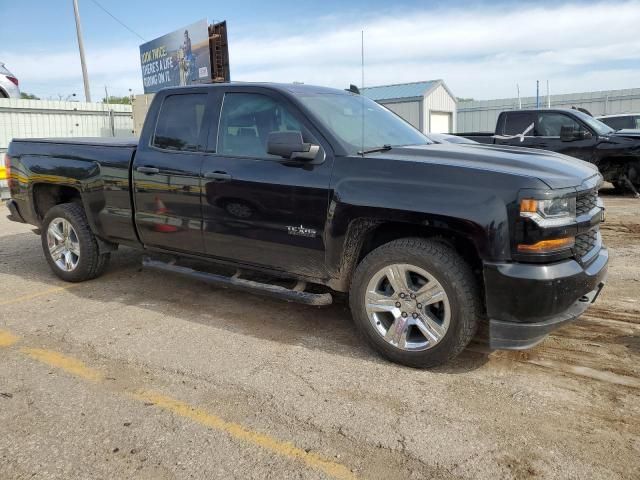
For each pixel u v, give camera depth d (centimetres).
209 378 354
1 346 409
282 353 390
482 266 331
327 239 380
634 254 646
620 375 347
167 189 462
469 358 375
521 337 327
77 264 550
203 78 2075
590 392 328
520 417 303
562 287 320
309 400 324
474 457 269
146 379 354
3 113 1741
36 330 439
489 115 3534
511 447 276
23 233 862
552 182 323
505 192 321
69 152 534
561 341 399
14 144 588
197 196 443
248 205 414
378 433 289
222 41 1966
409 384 341
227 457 273
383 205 350
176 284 557
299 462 268
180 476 259
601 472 256
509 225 320
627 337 403
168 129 474
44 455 277
